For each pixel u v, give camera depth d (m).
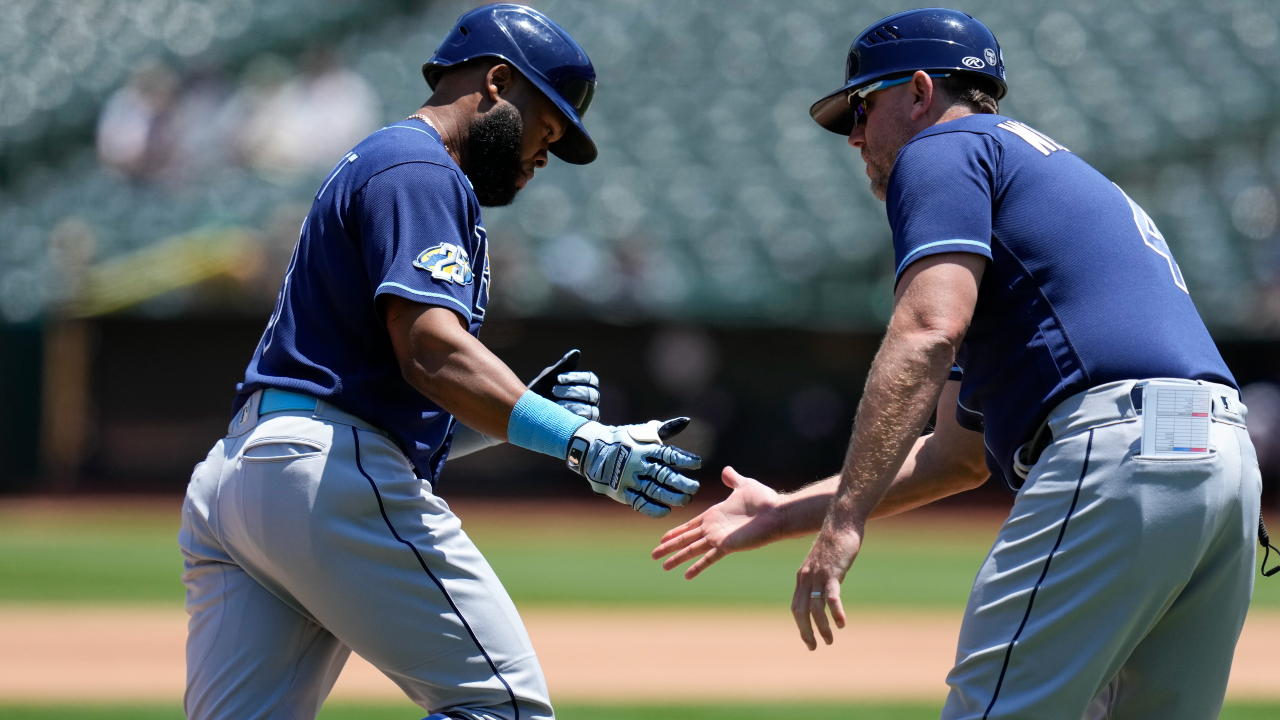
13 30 67.94
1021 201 9.45
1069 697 8.87
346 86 60.72
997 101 10.72
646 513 9.80
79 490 47.09
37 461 47.50
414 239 9.62
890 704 19.05
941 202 9.27
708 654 23.34
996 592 9.14
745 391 51.00
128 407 48.88
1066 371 9.09
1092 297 9.18
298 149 59.28
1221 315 50.59
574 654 23.19
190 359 49.06
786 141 61.88
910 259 9.23
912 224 9.32
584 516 45.12
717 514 11.56
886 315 51.25
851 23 69.06
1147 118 62.28
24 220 56.34
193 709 10.10
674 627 26.28
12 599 28.08
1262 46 66.69
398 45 69.31
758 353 51.22
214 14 69.19
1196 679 9.45
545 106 10.90
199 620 10.23
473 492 49.47
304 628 10.18
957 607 29.06
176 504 44.97
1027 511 9.11
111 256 53.75
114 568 32.75
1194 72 65.31
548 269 50.25
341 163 10.26
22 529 39.91
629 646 24.09
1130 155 60.19
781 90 65.06
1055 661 8.87
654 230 56.34
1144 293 9.22
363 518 9.61
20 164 60.69
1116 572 8.71
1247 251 56.44
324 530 9.51
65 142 62.16
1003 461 9.76
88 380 48.47
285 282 10.32
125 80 65.38
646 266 51.81
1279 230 57.25
